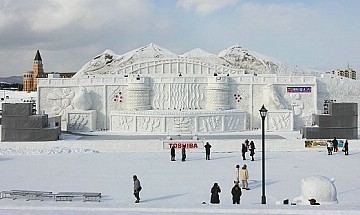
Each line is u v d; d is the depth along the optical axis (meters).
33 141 38.53
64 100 49.25
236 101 50.56
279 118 48.84
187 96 49.62
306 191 14.95
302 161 31.00
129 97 49.41
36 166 28.91
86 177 24.67
